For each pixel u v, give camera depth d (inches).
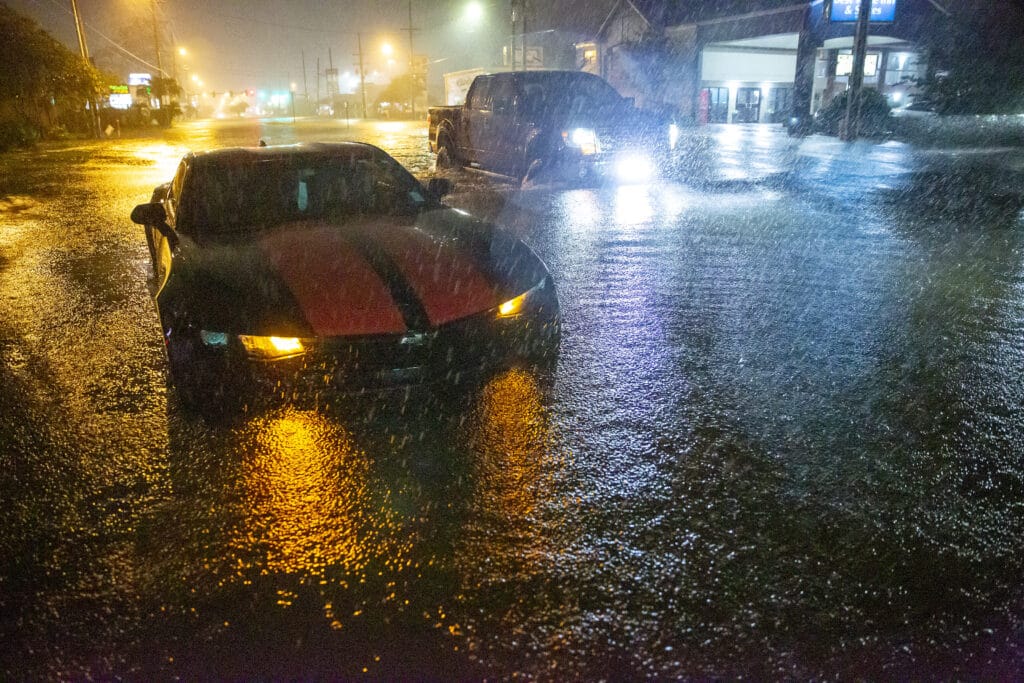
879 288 254.1
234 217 187.8
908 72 1481.3
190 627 98.0
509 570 108.1
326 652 93.0
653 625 96.7
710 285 261.1
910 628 95.7
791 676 88.2
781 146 845.8
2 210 465.4
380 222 186.5
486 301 153.2
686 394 168.7
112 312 240.2
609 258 304.2
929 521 118.3
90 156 919.0
